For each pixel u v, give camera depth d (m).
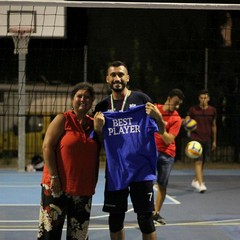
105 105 5.98
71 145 5.17
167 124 8.03
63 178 5.20
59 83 19.39
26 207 9.63
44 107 17.41
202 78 19.20
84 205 5.30
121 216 5.88
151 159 5.84
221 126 18.38
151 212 5.86
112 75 5.88
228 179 13.98
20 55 14.15
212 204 10.13
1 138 18.41
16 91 18.45
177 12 20.02
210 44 19.67
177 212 9.28
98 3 7.32
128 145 5.76
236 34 19.62
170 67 19.62
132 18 20.28
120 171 5.73
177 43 19.92
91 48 20.19
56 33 14.92
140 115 5.81
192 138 11.47
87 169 5.25
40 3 7.31
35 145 17.55
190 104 18.80
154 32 20.19
